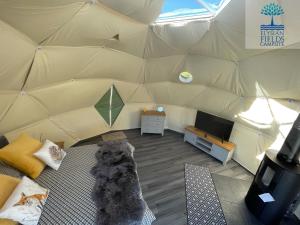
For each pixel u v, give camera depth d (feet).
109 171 8.71
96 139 17.19
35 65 9.62
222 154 14.67
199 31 12.61
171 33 13.21
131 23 11.60
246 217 9.96
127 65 15.58
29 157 8.38
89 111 16.70
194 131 17.10
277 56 10.39
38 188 7.04
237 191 11.81
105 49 12.85
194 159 15.12
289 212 9.95
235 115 15.21
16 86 9.77
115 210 6.59
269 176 9.71
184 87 17.89
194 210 10.00
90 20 9.59
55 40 9.51
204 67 15.25
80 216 6.50
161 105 20.24
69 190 7.67
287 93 11.05
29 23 7.71
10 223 5.69
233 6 9.77
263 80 11.92
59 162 9.21
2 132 10.39
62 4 7.64
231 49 12.52
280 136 11.89
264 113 12.85
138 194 7.55
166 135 19.34
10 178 6.87
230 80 14.47
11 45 7.73
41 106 12.12
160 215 9.46
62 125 14.60
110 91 17.17
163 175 12.72
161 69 16.94
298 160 9.09
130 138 18.10
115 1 9.27
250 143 14.11
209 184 12.19
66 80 12.86
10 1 6.35
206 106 17.42
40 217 6.36
